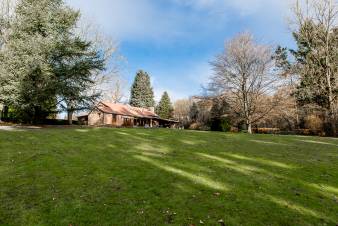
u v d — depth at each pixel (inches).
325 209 239.9
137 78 3425.2
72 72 879.1
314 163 405.7
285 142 637.3
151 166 358.6
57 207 226.7
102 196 253.3
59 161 362.3
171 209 229.3
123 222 204.5
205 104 1502.2
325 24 1210.6
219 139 650.8
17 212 215.6
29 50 792.3
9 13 1066.1
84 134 621.0
